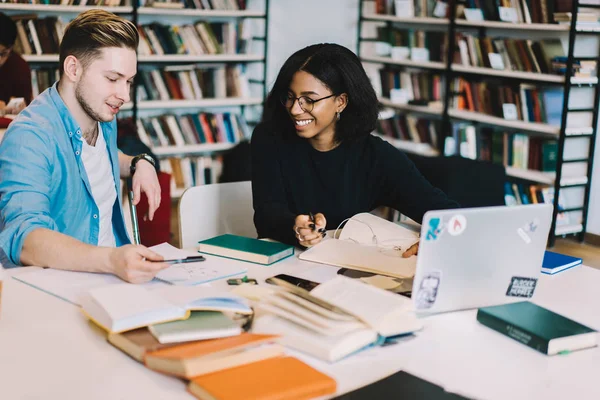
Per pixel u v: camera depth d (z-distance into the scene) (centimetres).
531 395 122
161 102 566
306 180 238
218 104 596
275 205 224
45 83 520
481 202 438
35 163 185
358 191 242
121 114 560
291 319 138
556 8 491
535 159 519
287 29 644
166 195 367
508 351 140
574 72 487
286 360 127
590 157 510
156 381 119
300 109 222
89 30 189
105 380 118
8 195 180
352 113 232
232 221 249
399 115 630
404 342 141
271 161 237
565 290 179
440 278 151
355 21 680
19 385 115
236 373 119
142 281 161
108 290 142
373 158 241
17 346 129
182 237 238
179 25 590
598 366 136
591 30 482
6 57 440
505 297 162
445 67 580
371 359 133
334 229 238
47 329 138
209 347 123
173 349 122
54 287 158
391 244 201
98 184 210
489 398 120
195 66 592
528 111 521
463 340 144
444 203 238
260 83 636
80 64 191
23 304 149
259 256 186
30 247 171
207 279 169
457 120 602
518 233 156
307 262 190
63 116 196
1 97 458
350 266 185
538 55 509
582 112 505
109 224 218
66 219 200
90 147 205
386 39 644
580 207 520
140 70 560
